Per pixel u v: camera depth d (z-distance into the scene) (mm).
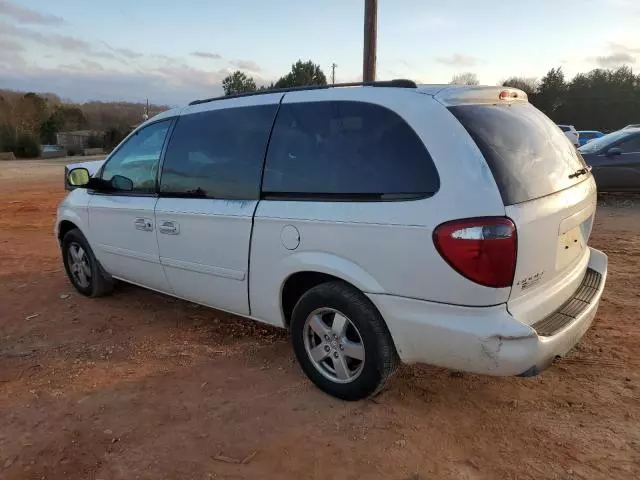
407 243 2848
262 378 3775
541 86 58250
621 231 8359
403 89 3125
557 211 2975
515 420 3189
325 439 3055
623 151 10969
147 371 3941
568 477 2707
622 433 3031
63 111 69062
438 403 3385
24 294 5797
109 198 4871
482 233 2639
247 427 3193
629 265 6273
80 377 3871
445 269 2738
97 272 5348
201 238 3967
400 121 3006
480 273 2666
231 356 4148
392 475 2756
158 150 4395
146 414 3359
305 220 3262
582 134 33031
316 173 3305
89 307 5320
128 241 4703
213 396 3557
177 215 4113
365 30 10297
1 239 8930
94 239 5141
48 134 64750
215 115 4004
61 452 2998
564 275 3262
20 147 48969
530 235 2760
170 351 4270
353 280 3092
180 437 3113
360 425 3172
